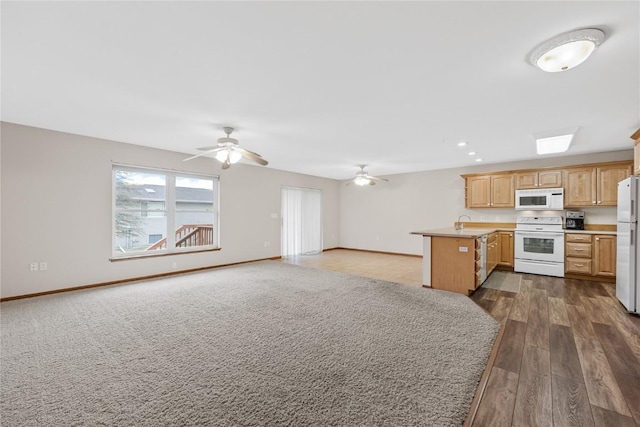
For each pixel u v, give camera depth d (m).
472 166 6.39
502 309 3.34
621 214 3.52
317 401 1.70
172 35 1.76
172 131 3.85
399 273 5.30
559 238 4.89
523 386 1.87
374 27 1.67
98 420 1.54
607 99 2.68
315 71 2.21
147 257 4.77
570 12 1.52
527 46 1.85
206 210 5.73
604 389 1.84
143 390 1.80
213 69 2.19
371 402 1.69
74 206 4.05
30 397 1.73
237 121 3.41
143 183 4.86
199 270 5.45
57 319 2.98
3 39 1.79
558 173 5.08
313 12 1.54
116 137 4.19
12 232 3.59
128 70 2.21
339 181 8.98
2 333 2.63
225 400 1.71
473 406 1.68
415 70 2.19
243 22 1.63
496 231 5.42
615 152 4.86
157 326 2.80
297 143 4.43
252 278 4.81
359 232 8.47
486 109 2.97
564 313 3.20
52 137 3.85
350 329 2.73
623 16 1.54
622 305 3.46
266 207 6.76
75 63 2.10
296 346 2.39
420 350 2.32
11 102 2.85
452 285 4.06
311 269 5.62
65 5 1.49
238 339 2.52
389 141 4.30
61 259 3.95
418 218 7.25
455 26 1.66
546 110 2.98
